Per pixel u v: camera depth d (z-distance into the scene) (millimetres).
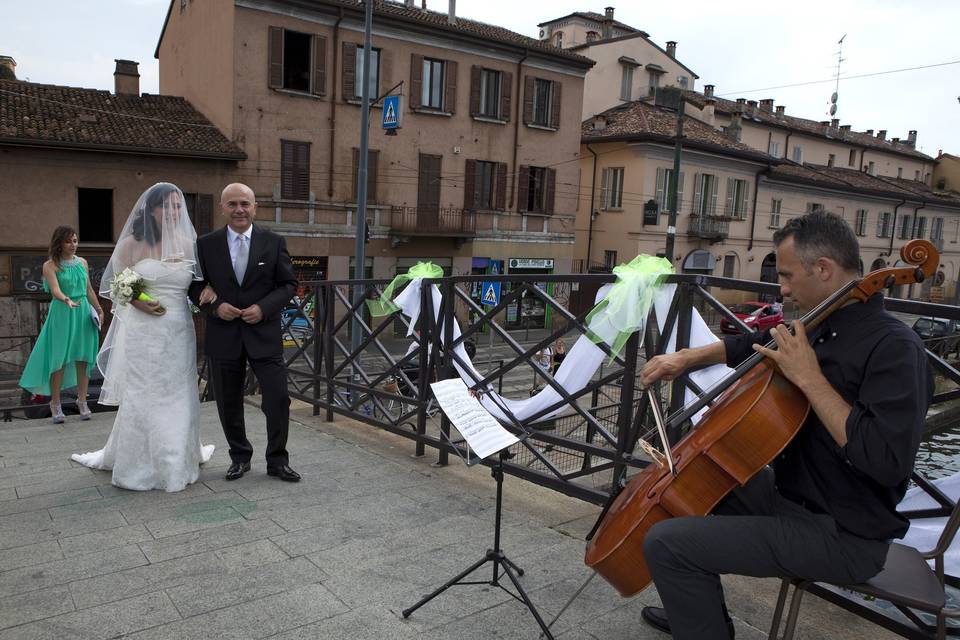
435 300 4949
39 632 2479
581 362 3713
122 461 4078
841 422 1660
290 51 20297
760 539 1833
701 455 1935
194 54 21562
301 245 21016
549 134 25969
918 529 2596
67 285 6266
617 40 33531
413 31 22031
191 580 2916
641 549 2000
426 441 4852
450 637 2494
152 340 4027
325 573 3002
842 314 1805
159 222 3994
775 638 1969
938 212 42375
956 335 2676
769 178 32031
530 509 3898
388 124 17578
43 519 3609
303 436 5746
